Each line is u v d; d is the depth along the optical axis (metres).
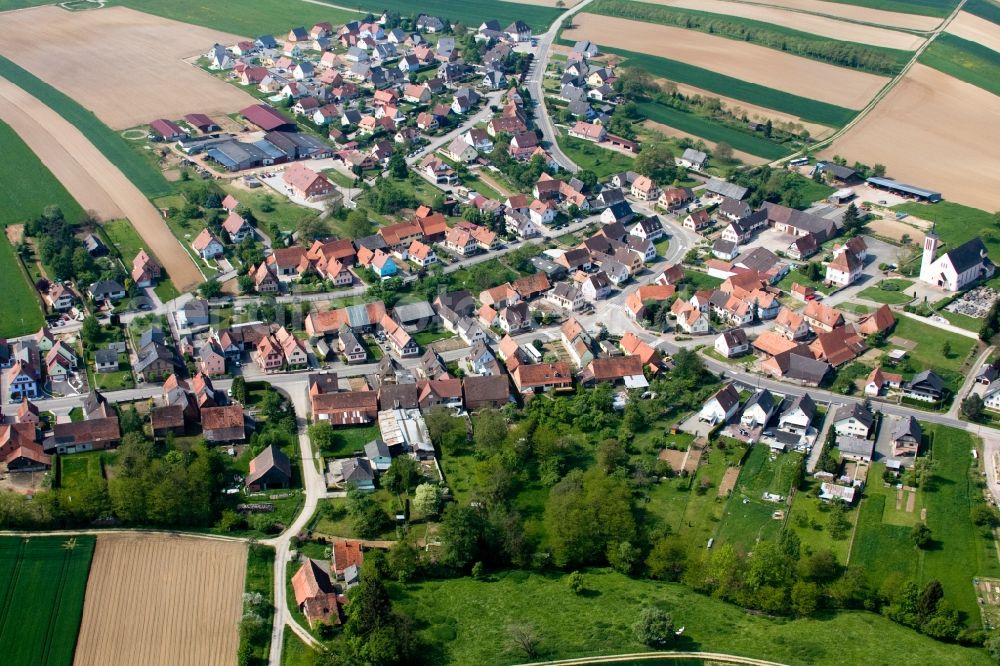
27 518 195.25
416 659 171.62
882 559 194.75
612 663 168.88
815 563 188.00
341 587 186.62
